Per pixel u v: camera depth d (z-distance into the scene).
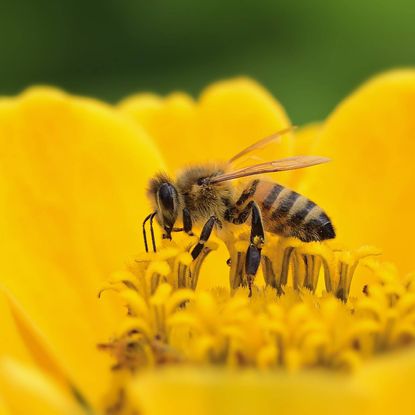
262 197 0.15
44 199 0.15
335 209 0.16
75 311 0.15
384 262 0.15
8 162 0.15
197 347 0.13
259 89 0.16
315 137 0.16
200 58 0.20
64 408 0.12
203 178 0.15
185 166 0.15
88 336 0.14
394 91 0.15
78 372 0.14
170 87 0.20
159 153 0.15
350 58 0.20
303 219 0.15
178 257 0.14
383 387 0.12
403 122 0.15
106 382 0.14
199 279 0.15
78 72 0.20
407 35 0.20
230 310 0.14
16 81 0.20
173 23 0.20
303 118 0.20
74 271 0.15
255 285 0.14
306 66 0.20
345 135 0.16
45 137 0.15
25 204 0.15
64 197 0.15
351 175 0.16
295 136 0.17
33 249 0.15
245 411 0.12
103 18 0.20
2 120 0.15
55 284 0.15
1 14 0.20
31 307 0.14
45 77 0.20
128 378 0.14
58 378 0.14
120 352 0.14
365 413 0.12
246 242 0.15
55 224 0.15
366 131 0.16
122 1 0.20
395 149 0.15
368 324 0.13
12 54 0.20
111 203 0.15
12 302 0.14
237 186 0.15
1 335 0.14
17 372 0.12
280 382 0.12
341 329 0.14
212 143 0.16
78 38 0.20
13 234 0.15
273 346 0.13
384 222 0.15
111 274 0.14
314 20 0.20
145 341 0.14
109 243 0.15
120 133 0.15
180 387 0.12
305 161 0.15
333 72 0.20
